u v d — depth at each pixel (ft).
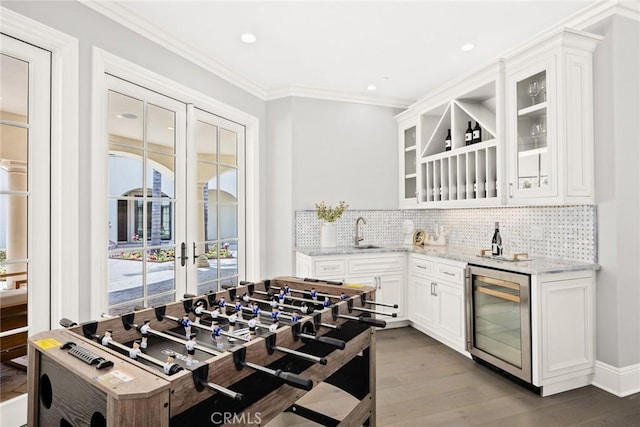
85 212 7.52
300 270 12.84
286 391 4.62
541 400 7.92
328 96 13.67
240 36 9.52
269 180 13.61
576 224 9.06
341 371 7.01
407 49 10.27
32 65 6.81
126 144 8.79
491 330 9.25
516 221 11.06
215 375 3.60
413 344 11.41
